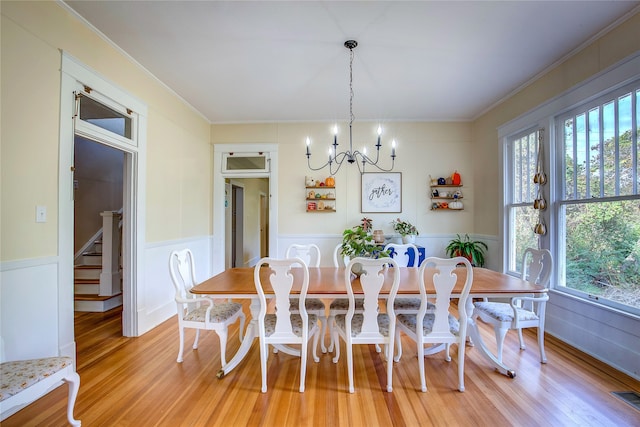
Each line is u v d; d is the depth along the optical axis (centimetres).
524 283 227
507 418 171
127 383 208
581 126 267
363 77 321
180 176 379
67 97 217
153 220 321
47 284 203
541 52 271
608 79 234
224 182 474
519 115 345
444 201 457
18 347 184
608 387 202
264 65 296
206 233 457
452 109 416
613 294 236
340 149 463
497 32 242
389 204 458
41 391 146
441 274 199
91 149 454
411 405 184
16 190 184
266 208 872
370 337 202
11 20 181
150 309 313
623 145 229
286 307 201
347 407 182
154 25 235
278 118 455
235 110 422
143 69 303
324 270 282
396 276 193
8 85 180
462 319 200
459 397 192
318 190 464
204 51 271
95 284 388
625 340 222
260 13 220
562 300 278
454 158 457
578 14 220
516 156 362
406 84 338
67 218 217
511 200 371
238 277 252
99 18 227
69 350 217
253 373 223
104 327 317
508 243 373
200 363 238
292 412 177
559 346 266
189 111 402
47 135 204
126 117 288
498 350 227
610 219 240
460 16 223
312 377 218
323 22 230
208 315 227
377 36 248
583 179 264
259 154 467
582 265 265
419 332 201
